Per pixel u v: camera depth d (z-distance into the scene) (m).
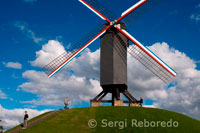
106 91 41.72
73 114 34.03
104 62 41.41
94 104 41.09
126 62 42.53
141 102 40.84
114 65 40.66
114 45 41.25
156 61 41.28
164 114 35.12
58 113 34.94
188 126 31.77
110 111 35.03
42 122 31.09
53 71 42.28
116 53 41.25
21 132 27.73
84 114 33.97
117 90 40.72
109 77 40.53
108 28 41.91
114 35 41.59
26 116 29.72
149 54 41.28
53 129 28.42
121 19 42.38
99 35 42.00
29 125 30.59
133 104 41.12
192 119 35.41
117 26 41.69
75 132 27.69
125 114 33.91
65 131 27.88
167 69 41.06
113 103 40.84
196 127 31.86
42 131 27.83
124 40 42.47
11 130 30.33
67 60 42.41
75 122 30.80
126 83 41.84
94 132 27.95
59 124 30.11
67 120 31.53
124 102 41.28
